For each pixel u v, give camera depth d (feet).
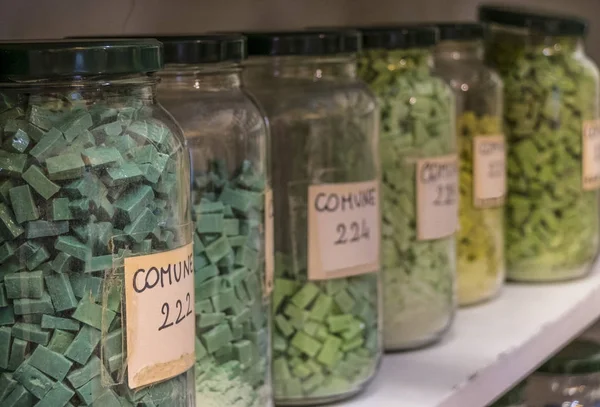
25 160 1.44
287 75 2.33
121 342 1.51
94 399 1.48
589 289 3.53
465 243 3.21
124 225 1.51
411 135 2.71
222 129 1.98
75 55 1.42
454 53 3.23
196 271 1.90
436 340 2.84
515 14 3.48
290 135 2.28
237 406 1.98
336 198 2.31
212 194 1.95
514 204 3.57
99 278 1.47
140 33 2.53
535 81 3.50
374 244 2.44
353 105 2.37
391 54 2.72
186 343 1.67
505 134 3.55
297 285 2.29
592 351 3.51
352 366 2.35
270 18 3.05
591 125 3.59
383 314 2.72
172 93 1.98
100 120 1.51
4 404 1.46
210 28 2.79
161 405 1.60
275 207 2.29
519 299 3.38
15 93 1.48
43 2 2.23
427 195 2.74
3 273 1.45
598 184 3.69
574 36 3.58
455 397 2.43
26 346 1.45
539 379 3.38
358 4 3.50
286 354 2.30
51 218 1.44
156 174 1.56
